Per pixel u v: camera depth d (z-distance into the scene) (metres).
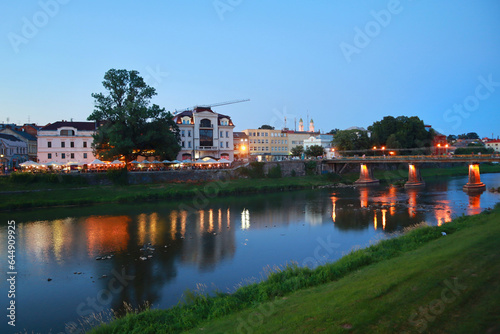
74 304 21.53
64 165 81.81
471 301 11.29
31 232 40.31
